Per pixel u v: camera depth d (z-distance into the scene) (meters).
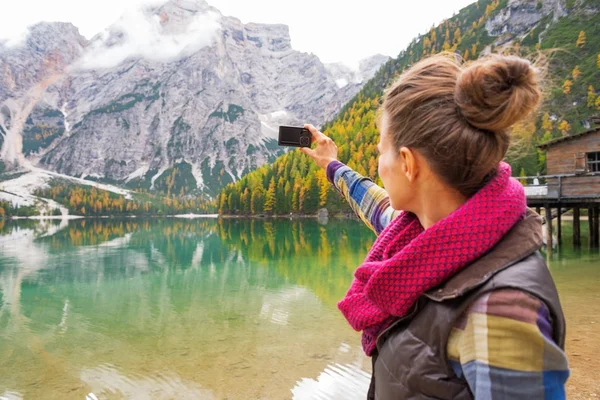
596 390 4.37
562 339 0.64
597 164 17.47
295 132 1.50
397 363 0.75
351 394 4.96
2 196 165.75
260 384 5.30
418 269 0.71
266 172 104.00
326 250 22.80
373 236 32.62
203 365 6.06
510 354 0.59
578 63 78.25
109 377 5.80
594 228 18.72
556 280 10.84
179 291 12.62
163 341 7.43
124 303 11.23
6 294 13.08
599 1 100.06
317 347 6.68
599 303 8.21
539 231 0.71
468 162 0.70
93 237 44.06
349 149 74.06
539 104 0.68
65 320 9.52
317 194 81.25
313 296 11.02
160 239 39.22
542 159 33.22
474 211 0.69
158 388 5.33
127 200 180.00
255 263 18.53
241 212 107.00
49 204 164.75
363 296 0.86
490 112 0.66
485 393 0.60
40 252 27.16
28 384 5.67
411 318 0.75
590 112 62.16
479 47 120.12
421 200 0.81
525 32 118.56
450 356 0.68
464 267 0.69
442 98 0.72
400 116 0.76
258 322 8.42
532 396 0.58
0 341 7.82
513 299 0.61
